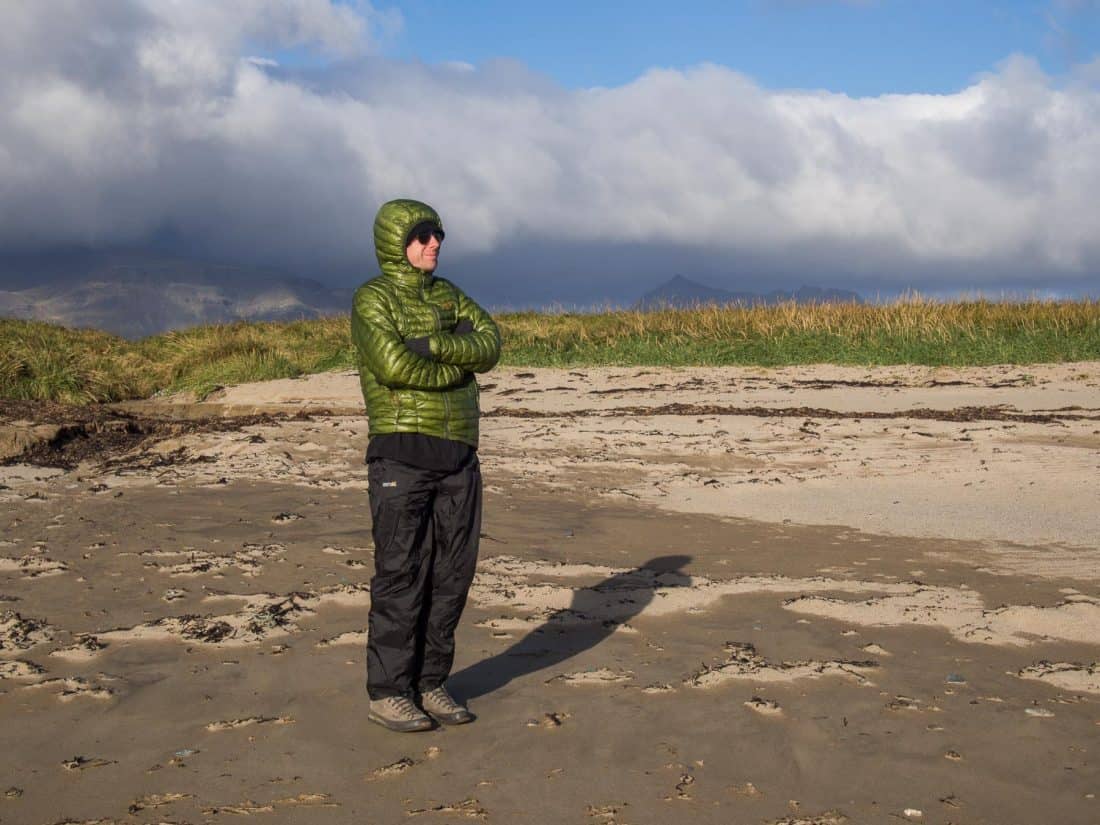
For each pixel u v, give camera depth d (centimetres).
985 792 297
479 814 286
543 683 397
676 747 331
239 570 572
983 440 1049
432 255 374
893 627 466
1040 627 461
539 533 688
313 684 396
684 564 599
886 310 2239
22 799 299
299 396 1667
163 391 1914
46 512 748
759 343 2067
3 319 2411
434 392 361
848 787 301
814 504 789
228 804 295
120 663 422
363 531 679
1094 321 2036
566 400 1552
